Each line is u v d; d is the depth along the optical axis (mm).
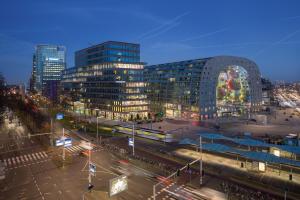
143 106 151375
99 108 161750
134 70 149625
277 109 192250
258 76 170750
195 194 45219
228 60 152375
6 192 47281
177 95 153375
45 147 80562
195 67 144750
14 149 78375
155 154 71312
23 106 180625
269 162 57062
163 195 45031
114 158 68000
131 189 47719
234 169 57875
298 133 99500
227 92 152875
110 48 151625
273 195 44250
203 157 67438
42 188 48938
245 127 116688
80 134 102000
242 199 42562
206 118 141875
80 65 190750
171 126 121188
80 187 49156
